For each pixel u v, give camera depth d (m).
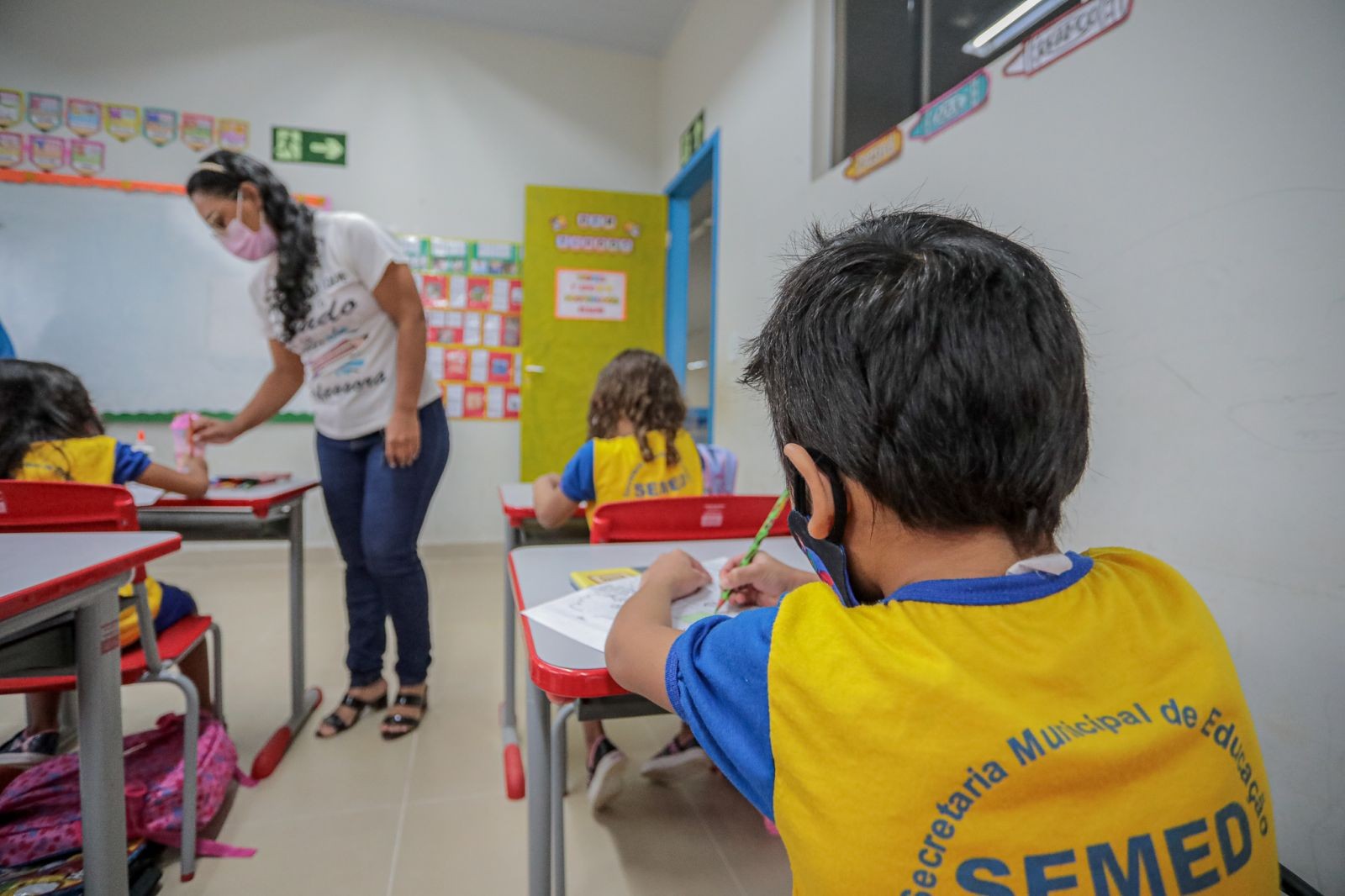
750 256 2.81
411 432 1.66
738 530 1.29
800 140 2.39
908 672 0.36
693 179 3.66
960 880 0.33
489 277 3.83
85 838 0.92
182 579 3.22
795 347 0.44
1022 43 1.42
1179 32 1.09
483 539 3.86
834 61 2.26
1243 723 0.39
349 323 1.65
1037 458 0.39
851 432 0.41
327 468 1.77
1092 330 1.26
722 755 0.43
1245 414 1.00
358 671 1.87
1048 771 0.33
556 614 0.76
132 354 3.36
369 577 1.85
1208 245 1.05
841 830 0.35
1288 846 0.96
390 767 1.64
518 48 3.84
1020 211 1.43
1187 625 0.41
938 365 0.38
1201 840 0.34
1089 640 0.37
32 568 0.81
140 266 3.35
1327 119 0.89
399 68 3.67
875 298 0.40
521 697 2.03
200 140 3.42
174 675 1.24
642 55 4.05
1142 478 1.17
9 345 3.09
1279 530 0.96
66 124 3.26
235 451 3.49
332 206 3.60
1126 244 1.19
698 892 1.24
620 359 1.60
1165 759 0.35
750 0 2.81
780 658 0.40
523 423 3.82
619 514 1.21
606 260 3.88
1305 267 0.92
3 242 3.21
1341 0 0.87
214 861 1.30
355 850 1.34
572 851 1.34
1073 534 1.31
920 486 0.39
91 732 0.91
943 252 0.41
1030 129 1.40
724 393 3.05
